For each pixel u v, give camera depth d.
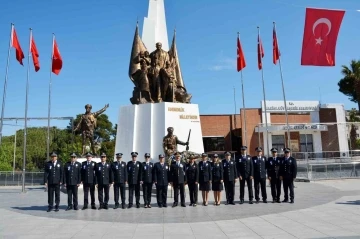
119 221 10.26
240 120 49.22
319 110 50.62
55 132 57.28
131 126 20.55
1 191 22.17
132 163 13.39
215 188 13.38
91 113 21.39
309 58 18.80
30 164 55.12
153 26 23.91
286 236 7.81
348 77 48.00
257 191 14.01
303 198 14.50
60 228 9.36
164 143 18.08
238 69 26.45
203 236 8.01
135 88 22.20
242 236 7.91
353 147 50.28
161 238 7.88
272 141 48.53
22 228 9.43
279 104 49.62
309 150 48.97
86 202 13.09
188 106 20.67
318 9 18.64
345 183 20.89
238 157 14.04
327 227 8.67
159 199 13.31
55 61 24.27
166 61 22.09
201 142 20.69
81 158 19.80
